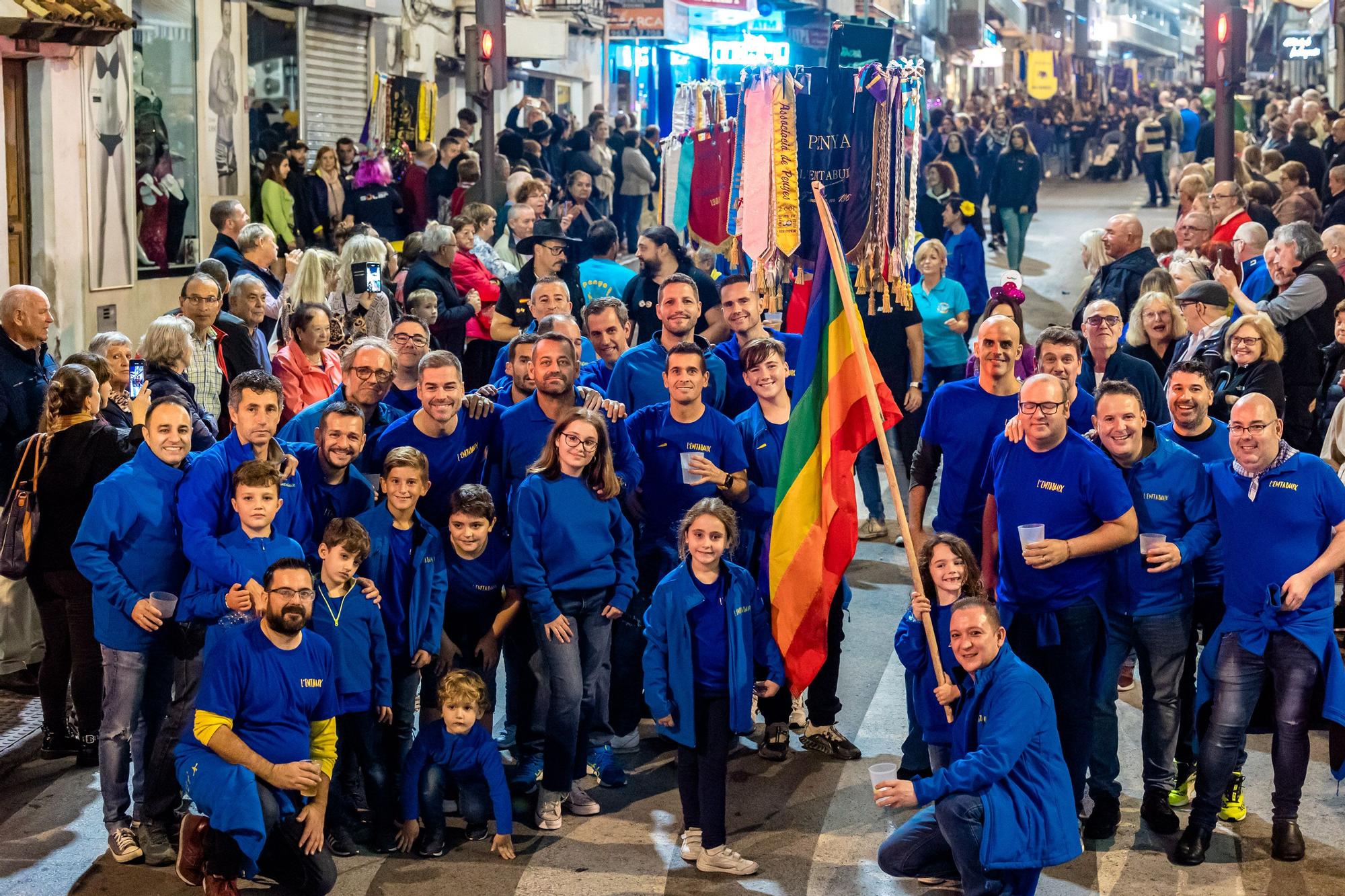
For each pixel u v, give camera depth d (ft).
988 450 20.34
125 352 23.43
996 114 90.27
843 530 20.58
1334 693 18.10
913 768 19.76
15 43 35.01
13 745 21.66
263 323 29.96
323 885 17.15
